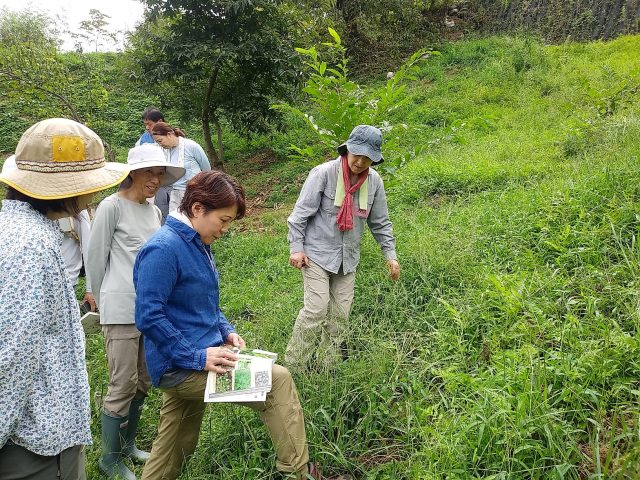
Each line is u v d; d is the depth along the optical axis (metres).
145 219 3.20
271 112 10.61
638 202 3.88
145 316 2.20
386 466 2.45
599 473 1.88
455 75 12.69
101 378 3.91
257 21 9.54
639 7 12.22
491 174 6.11
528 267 3.71
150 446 3.35
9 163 2.18
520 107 9.54
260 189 9.79
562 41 13.69
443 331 3.21
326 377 2.94
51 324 1.76
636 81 7.16
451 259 4.04
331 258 3.34
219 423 2.96
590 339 2.77
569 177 4.82
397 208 5.92
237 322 4.58
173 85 10.37
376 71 14.73
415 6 15.80
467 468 2.15
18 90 7.99
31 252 1.67
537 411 2.23
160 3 9.24
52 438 1.76
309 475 2.36
